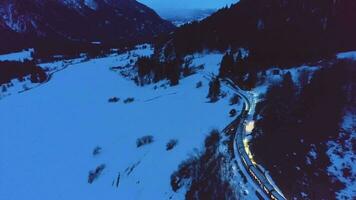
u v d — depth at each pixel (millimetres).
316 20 105062
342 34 96688
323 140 55531
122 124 87250
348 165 50000
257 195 45250
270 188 45094
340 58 85250
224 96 83000
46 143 86500
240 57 100000
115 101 107500
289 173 48750
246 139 57875
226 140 59500
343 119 60188
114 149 75062
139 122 85188
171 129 74438
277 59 92500
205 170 54062
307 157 51844
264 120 62594
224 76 97062
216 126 67375
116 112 97438
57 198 62875
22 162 78562
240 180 48438
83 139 84562
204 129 67875
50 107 114000
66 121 99250
